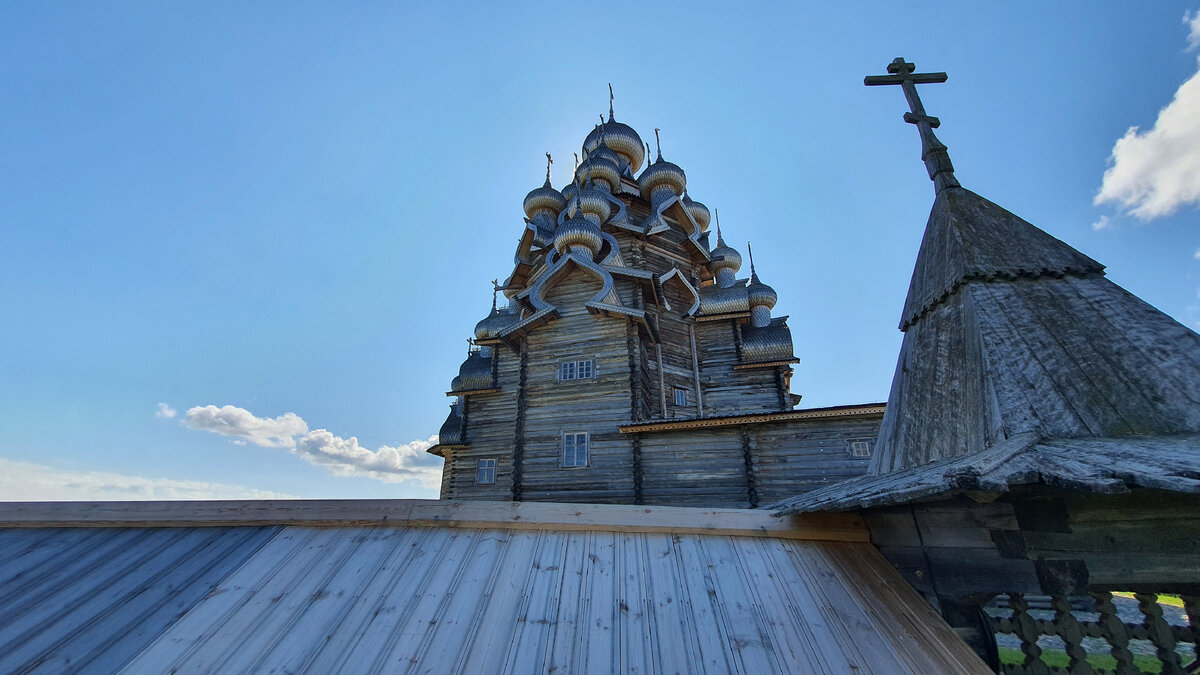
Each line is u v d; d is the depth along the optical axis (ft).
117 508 15.97
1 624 11.48
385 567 13.32
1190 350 11.27
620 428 59.31
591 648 10.78
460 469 85.46
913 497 9.46
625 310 66.74
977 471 8.76
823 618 11.78
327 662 10.32
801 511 13.62
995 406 11.79
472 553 13.88
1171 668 9.58
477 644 10.81
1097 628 10.44
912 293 18.16
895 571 13.56
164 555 14.11
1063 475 8.38
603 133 125.39
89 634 11.15
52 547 14.56
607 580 12.92
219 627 11.27
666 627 11.40
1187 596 9.49
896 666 10.57
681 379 84.17
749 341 90.12
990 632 11.74
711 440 57.16
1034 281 14.26
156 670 10.16
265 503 16.02
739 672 10.25
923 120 19.67
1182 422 10.11
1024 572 10.77
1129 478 7.82
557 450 63.10
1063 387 11.48
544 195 114.11
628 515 15.35
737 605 12.13
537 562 13.56
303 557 13.80
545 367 68.95
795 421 54.80
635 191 112.57
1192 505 9.20
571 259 74.95
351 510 15.66
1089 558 9.93
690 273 100.48
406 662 10.32
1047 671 10.66
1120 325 12.35
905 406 15.94
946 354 14.93
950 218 16.88
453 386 105.81
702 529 15.05
